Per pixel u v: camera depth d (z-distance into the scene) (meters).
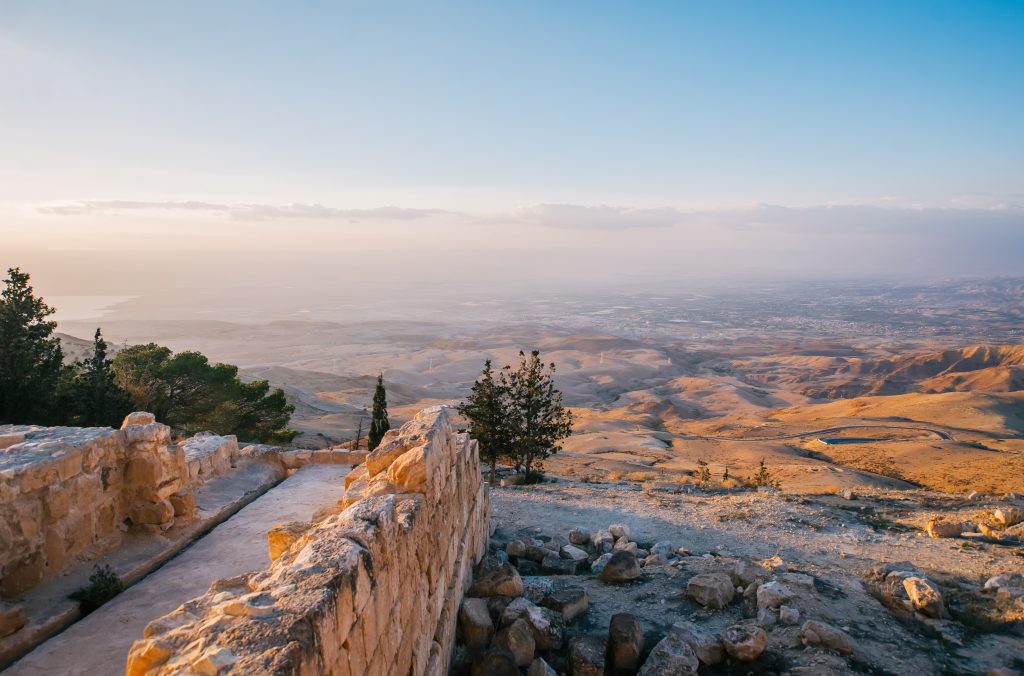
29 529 9.72
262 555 11.86
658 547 15.16
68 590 10.01
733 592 11.94
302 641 4.18
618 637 9.77
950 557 14.14
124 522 12.12
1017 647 9.95
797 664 9.45
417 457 8.63
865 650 9.80
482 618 10.16
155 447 12.51
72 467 10.70
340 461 18.75
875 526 17.44
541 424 35.44
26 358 26.23
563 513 19.47
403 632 6.93
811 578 12.15
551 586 11.99
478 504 13.90
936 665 9.47
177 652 4.26
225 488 15.70
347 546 5.61
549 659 9.84
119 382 34.34
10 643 8.45
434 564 8.82
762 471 37.47
